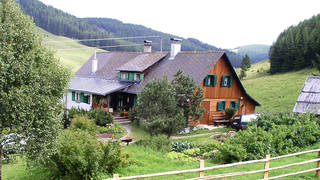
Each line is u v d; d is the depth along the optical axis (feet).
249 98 103.50
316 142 54.80
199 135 75.31
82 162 34.99
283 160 44.16
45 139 29.63
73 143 36.96
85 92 100.83
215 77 91.45
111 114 85.71
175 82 66.33
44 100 28.45
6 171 45.19
